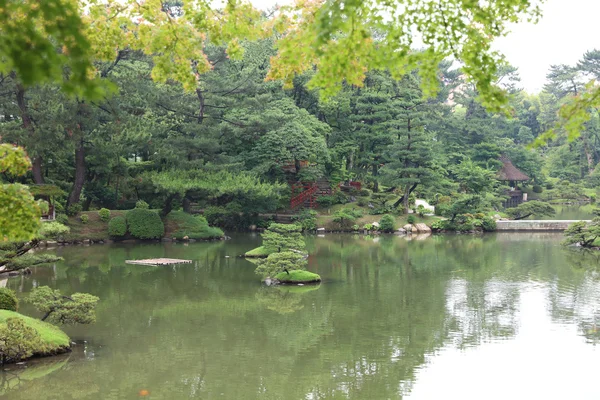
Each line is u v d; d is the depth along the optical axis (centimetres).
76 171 3925
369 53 805
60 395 1270
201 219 4322
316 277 2617
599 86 744
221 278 2664
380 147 5425
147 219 4041
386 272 2898
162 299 2233
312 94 5391
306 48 813
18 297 2136
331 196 5272
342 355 1581
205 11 973
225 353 1591
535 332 1789
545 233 4891
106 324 1862
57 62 439
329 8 674
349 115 5575
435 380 1389
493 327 1856
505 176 6606
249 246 3825
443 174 5809
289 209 5156
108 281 2548
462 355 1575
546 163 8181
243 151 4750
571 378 1395
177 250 3591
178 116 4206
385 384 1363
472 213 5034
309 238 4450
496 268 3017
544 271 2923
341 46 776
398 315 2017
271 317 1981
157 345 1647
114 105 3634
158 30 968
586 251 3694
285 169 5234
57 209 3850
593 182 7369
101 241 3900
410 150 5022
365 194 5512
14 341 1441
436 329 1834
